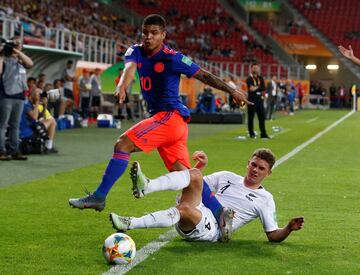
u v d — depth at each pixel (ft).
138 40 388.16
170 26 456.45
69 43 250.98
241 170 116.57
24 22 254.68
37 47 214.07
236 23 487.61
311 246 61.00
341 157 138.41
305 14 511.81
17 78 120.16
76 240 62.34
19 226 68.03
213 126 243.19
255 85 182.29
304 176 107.86
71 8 361.10
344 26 503.61
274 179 103.81
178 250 58.70
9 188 91.45
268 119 293.23
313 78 495.41
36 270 52.29
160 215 57.47
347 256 57.62
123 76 60.18
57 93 162.50
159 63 60.70
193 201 59.93
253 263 54.90
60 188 92.43
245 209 62.95
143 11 457.27
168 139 60.64
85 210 76.79
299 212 77.66
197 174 59.72
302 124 259.60
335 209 79.82
